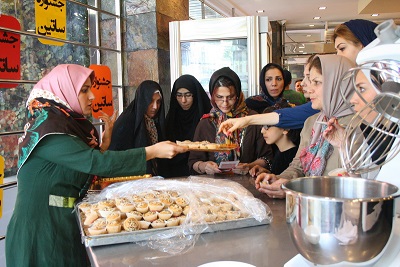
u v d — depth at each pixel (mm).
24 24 2225
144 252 960
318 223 614
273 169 2070
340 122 1340
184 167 2602
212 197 1228
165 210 1160
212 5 5613
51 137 1379
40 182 1429
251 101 2793
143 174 1575
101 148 1970
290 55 8758
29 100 1587
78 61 2779
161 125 2488
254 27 2793
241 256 910
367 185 742
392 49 631
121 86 3127
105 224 1071
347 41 1799
